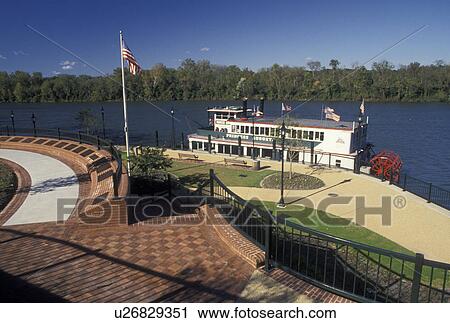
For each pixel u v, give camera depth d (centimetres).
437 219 1719
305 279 636
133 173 1464
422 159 4538
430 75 11344
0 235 852
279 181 2355
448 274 1217
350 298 578
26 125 6625
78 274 665
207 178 2403
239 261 705
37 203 1134
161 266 693
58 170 1575
